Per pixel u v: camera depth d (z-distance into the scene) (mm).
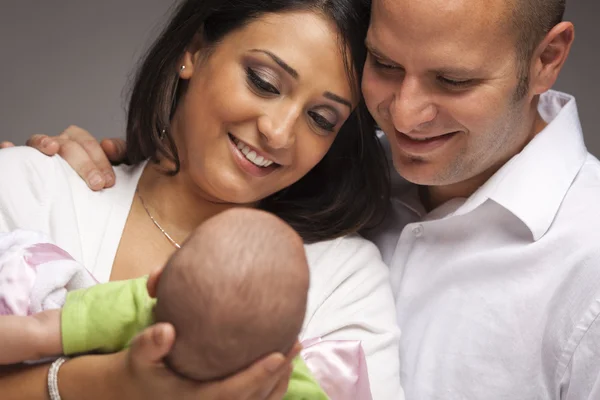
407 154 2141
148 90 2289
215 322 1552
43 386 1728
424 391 2254
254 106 2094
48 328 1724
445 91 2008
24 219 2127
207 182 2193
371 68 2090
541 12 2010
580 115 3475
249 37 2096
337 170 2410
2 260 1848
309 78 2090
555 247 2176
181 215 2285
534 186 2213
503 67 1999
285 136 2090
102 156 2334
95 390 1686
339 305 2189
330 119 2176
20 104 3619
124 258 2178
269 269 1581
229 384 1567
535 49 2062
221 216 1652
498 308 2207
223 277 1561
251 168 2162
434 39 1927
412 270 2357
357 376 1974
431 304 2312
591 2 3482
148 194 2301
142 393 1639
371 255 2336
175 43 2242
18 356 1715
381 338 2150
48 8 3650
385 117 2135
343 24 2092
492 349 2203
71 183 2234
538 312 2174
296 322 1612
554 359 2176
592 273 2123
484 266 2238
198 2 2213
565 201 2223
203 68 2168
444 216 2354
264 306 1564
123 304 1727
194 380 1607
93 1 3674
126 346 1735
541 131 2285
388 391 2090
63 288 1861
